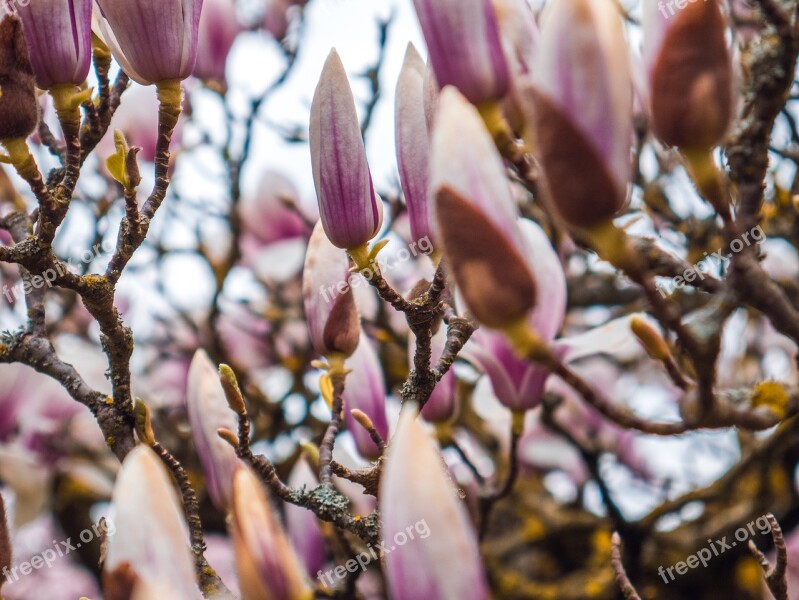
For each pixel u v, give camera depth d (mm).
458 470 834
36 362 679
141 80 639
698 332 552
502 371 765
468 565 474
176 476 662
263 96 1007
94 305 638
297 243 1138
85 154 673
